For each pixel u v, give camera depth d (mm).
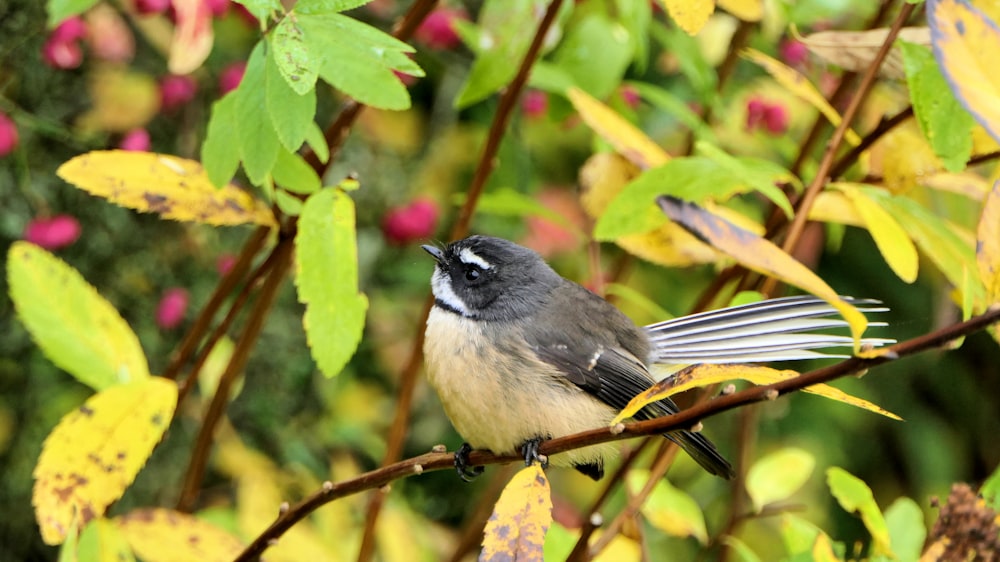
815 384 4336
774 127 9711
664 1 5332
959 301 6629
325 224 5785
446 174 11633
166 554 6043
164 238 10195
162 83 9352
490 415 7309
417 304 11766
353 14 10180
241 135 5414
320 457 11188
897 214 6574
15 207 9555
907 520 6973
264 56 5422
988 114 4395
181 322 10055
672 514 7605
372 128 10969
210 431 7359
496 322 7523
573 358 7402
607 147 8672
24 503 10156
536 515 4855
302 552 7516
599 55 8367
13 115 8578
